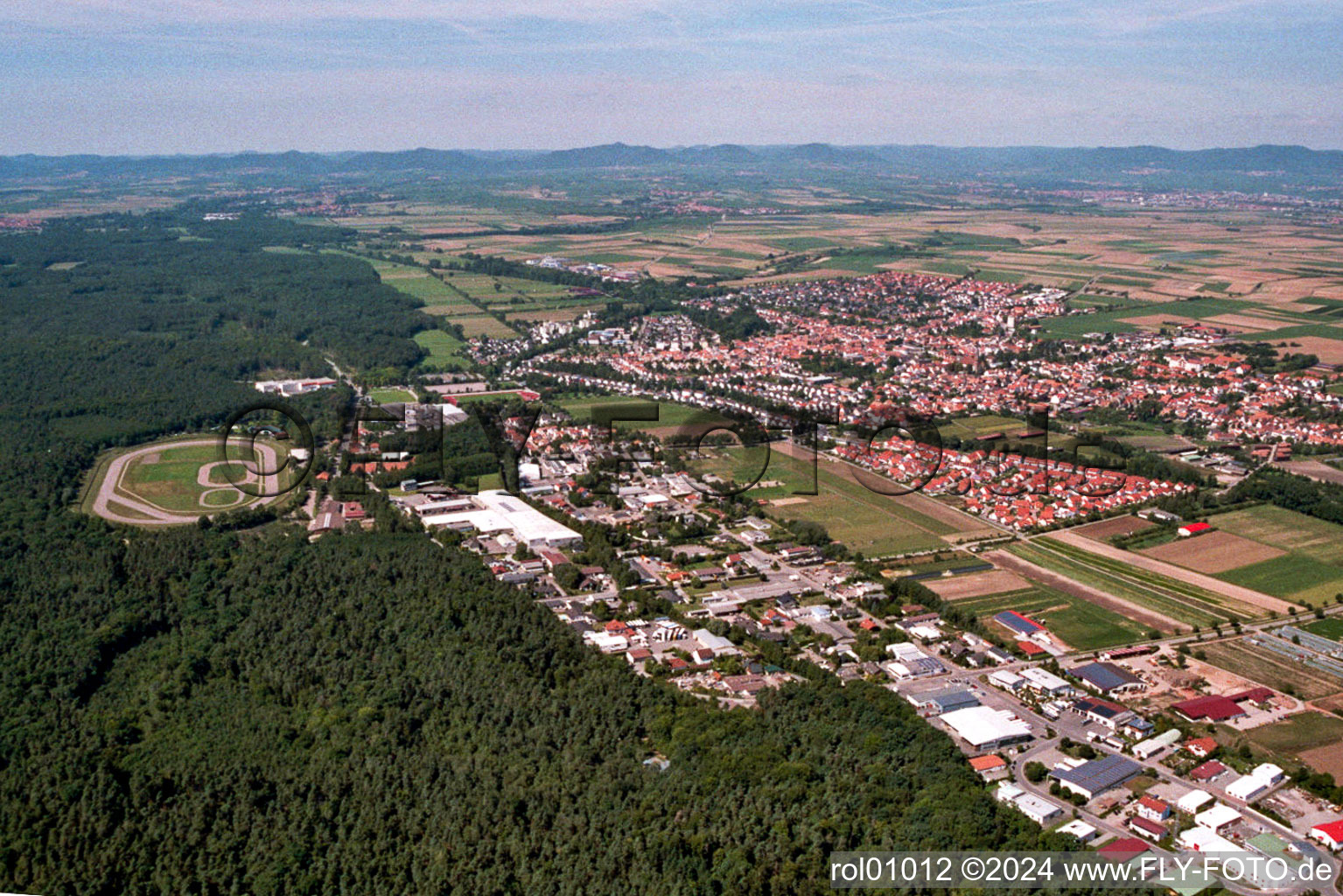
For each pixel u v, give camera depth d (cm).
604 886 18850
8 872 19375
